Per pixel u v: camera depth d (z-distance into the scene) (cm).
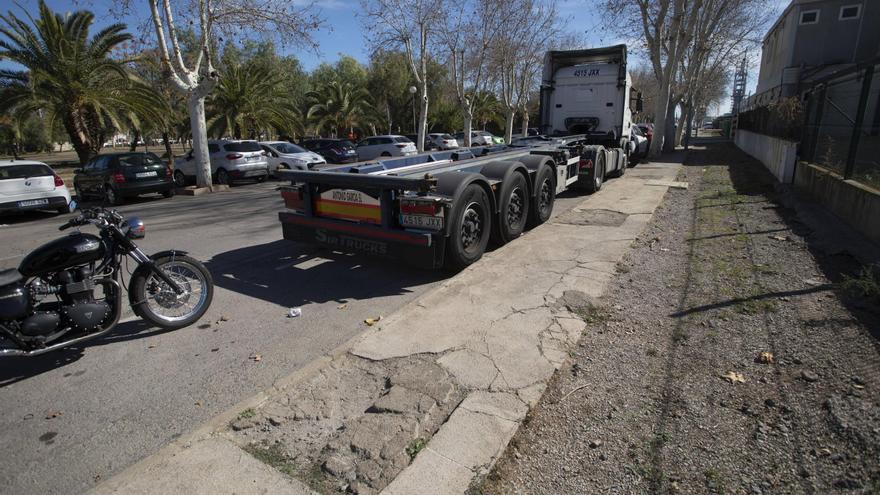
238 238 836
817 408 309
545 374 356
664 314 457
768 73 3416
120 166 1363
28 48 1831
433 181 523
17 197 1145
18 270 381
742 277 545
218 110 2795
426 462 271
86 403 348
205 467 272
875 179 725
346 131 4541
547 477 264
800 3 2636
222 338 443
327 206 615
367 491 253
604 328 432
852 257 591
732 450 279
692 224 823
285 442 295
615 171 1431
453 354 386
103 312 407
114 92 1988
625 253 654
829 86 987
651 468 268
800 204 905
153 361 404
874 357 360
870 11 2508
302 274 621
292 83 4188
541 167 784
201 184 1555
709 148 3128
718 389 336
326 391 346
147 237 860
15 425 325
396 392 335
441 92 4688
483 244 627
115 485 259
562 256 641
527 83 3416
